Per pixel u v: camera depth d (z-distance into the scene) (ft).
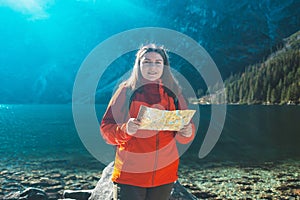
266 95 368.89
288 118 165.17
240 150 69.87
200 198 31.24
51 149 71.26
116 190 9.34
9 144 81.35
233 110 239.50
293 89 335.88
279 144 79.00
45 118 198.08
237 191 34.09
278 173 44.93
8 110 345.51
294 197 31.58
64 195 25.43
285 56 440.04
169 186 9.52
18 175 41.57
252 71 445.78
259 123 139.44
